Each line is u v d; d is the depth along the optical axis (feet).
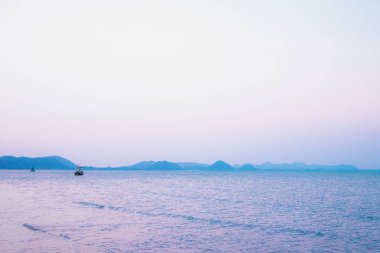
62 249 67.41
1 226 90.17
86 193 209.15
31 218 103.91
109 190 238.27
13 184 309.63
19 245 70.03
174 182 370.73
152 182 369.71
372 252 68.18
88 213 116.78
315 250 69.67
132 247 70.38
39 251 65.67
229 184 328.29
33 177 510.17
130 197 183.21
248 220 106.52
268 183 347.77
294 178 506.48
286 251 68.90
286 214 120.26
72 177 530.27
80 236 79.51
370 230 90.79
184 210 130.00
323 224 99.81
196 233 85.81
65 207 132.46
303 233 86.74
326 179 458.09
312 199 174.09
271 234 85.25
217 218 110.42
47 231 84.43
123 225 95.09
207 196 191.62
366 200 168.55
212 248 70.85
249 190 241.76
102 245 71.41
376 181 388.98
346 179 456.86
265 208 136.98
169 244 73.72
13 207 131.03
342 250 69.77
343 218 111.24
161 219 106.83
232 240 78.43
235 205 147.33
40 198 171.42
